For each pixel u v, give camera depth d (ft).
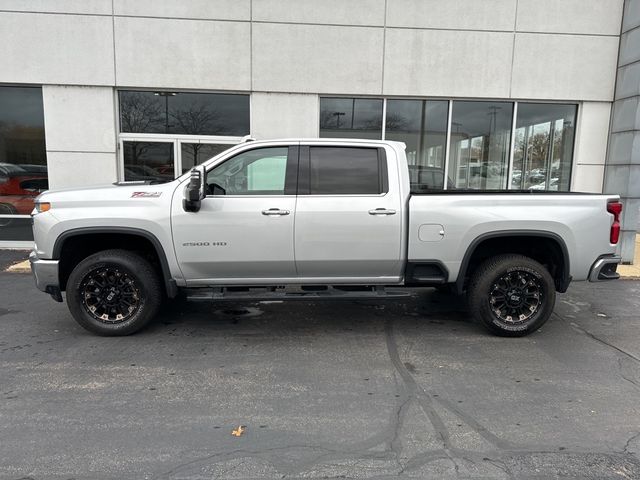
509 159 33.58
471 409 12.34
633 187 30.68
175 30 30.66
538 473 9.68
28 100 31.86
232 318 19.77
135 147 32.22
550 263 18.33
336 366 15.05
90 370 14.55
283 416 11.91
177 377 14.12
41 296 22.65
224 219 16.42
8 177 32.48
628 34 31.04
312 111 31.83
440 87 31.99
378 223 16.80
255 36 30.91
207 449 10.44
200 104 32.07
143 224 16.34
